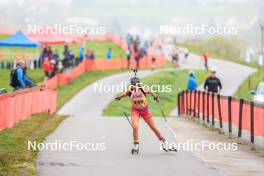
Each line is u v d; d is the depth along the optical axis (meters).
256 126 39.03
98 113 87.50
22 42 116.94
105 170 28.88
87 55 141.00
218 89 66.31
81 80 124.94
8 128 41.84
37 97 57.78
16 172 27.00
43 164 29.95
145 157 33.44
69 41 122.62
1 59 132.25
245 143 41.72
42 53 125.62
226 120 47.38
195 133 47.75
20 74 53.19
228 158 34.69
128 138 41.34
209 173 28.72
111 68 150.50
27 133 41.12
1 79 111.38
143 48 172.62
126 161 31.84
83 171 28.39
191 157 33.88
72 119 56.19
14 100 44.56
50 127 46.75
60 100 97.69
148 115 35.41
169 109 110.69
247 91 146.62
